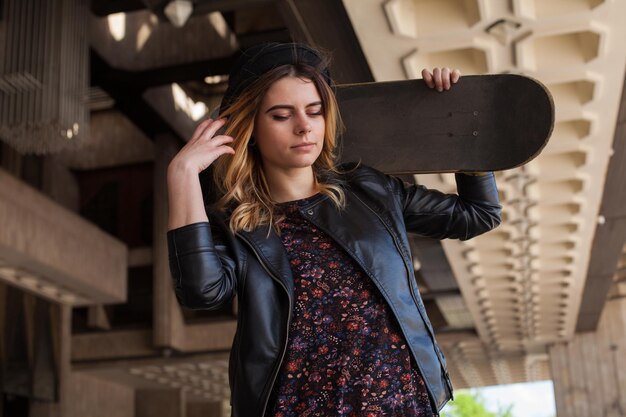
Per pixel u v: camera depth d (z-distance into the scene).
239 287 1.82
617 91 8.34
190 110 20.14
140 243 21.94
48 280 15.95
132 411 26.22
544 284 17.12
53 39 12.62
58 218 15.32
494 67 7.73
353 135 2.06
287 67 1.82
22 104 12.45
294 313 1.78
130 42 17.55
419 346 1.76
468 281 17.03
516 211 12.52
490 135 2.00
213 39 17.58
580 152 10.25
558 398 22.55
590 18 6.99
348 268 1.82
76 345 21.58
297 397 1.72
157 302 20.42
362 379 1.71
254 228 1.86
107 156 22.31
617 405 22.09
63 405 19.12
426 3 7.14
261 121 1.83
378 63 7.51
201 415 30.52
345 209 1.89
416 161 2.03
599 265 16.00
